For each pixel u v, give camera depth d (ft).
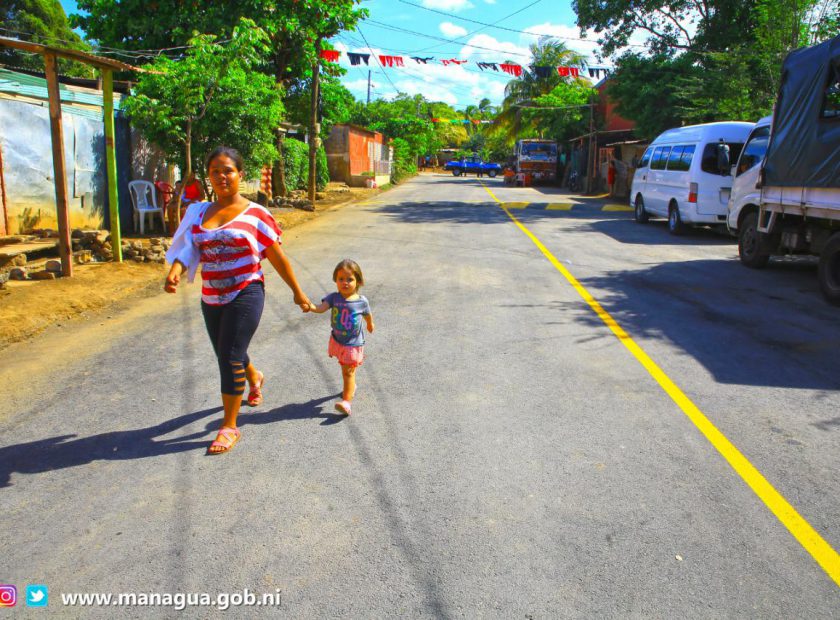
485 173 181.57
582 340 20.10
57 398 15.55
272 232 13.11
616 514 10.70
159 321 22.30
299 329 21.26
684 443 13.21
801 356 18.66
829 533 10.21
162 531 10.22
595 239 42.80
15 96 31.63
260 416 14.52
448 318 22.61
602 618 8.36
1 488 11.50
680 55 75.36
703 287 27.86
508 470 12.12
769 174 30.35
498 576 9.16
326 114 78.64
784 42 55.06
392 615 8.41
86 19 55.01
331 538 10.03
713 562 9.49
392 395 15.69
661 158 49.14
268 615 8.40
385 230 46.78
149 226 40.70
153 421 14.26
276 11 53.42
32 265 27.17
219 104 38.32
